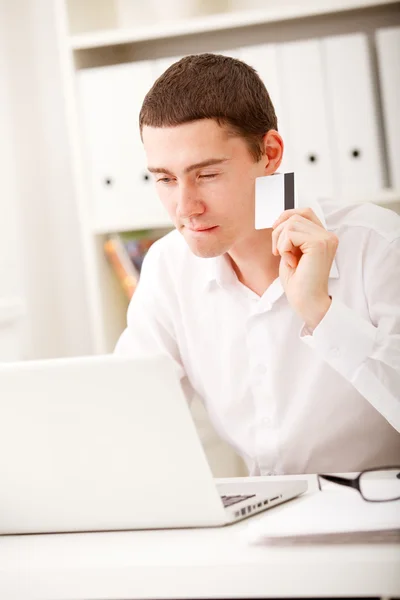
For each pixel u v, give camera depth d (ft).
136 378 3.21
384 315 4.37
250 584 2.88
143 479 3.34
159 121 3.96
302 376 4.74
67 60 8.50
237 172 4.06
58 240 10.03
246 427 4.93
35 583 3.07
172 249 5.11
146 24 9.16
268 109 4.29
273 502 3.54
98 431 3.30
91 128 8.53
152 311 5.17
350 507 3.23
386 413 3.92
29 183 10.00
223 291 4.87
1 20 9.87
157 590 2.96
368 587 2.79
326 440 4.74
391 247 4.50
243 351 4.87
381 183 7.93
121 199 8.54
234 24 8.21
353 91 7.91
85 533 3.48
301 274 3.95
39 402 3.31
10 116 9.95
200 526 3.36
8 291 9.34
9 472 3.46
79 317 10.05
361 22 8.75
